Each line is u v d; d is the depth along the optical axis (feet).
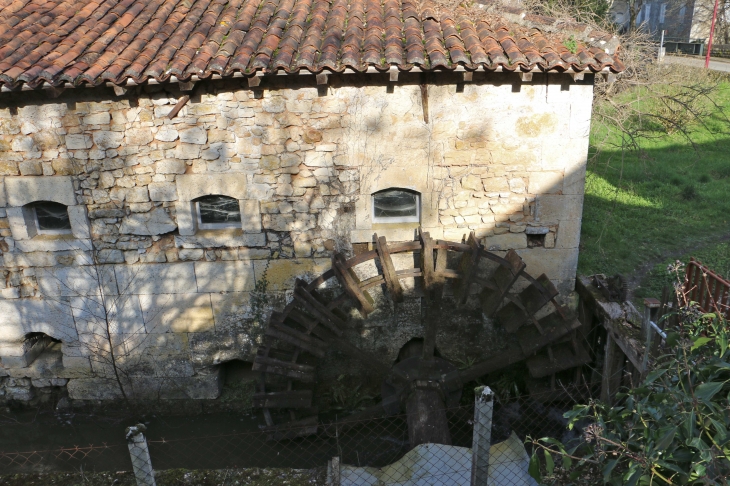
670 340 13.42
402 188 21.79
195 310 23.20
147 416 24.40
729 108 49.29
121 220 21.91
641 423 12.18
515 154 21.25
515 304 21.25
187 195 21.54
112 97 20.22
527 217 22.04
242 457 21.86
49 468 21.80
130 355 23.81
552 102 20.57
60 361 24.16
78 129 20.63
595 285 22.41
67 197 21.50
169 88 20.02
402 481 17.02
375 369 22.12
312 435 22.66
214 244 22.20
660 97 38.27
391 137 21.01
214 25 21.49
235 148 21.03
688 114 45.75
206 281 22.76
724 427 10.47
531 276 21.42
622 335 18.72
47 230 22.66
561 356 21.97
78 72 18.71
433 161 21.31
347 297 21.39
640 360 17.21
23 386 24.48
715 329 12.46
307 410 22.56
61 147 20.85
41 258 22.38
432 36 19.99
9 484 15.26
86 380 24.17
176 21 21.59
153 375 24.11
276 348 23.15
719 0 75.72
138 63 19.10
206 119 20.63
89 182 21.34
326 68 18.63
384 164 21.33
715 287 15.48
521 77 19.38
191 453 22.18
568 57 19.06
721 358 11.72
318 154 21.18
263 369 21.20
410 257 22.90
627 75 35.65
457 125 20.86
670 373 12.79
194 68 18.65
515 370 23.95
